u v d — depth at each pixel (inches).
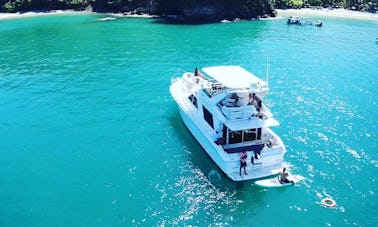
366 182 1155.3
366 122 1549.0
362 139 1409.9
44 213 1020.5
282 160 1203.9
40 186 1133.7
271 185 1129.4
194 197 1088.2
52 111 1663.4
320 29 3661.4
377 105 1721.2
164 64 2353.6
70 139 1416.1
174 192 1108.5
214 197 1088.2
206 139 1278.3
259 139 1258.0
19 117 1605.6
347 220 999.0
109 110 1667.1
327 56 2586.1
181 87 1644.9
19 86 1984.5
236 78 1304.1
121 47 2824.8
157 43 2950.3
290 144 1371.8
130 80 2057.1
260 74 2154.3
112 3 4512.8
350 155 1302.9
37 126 1521.9
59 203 1059.3
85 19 4128.9
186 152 1326.3
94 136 1437.0
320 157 1288.1
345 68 2303.2
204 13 4042.8
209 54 2593.5
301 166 1235.2
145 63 2383.1
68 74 2183.8
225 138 1230.9
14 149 1346.0
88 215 1012.5
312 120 1565.0
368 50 2778.1
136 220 995.3
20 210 1032.2
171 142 1392.7
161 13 4313.5
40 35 3312.0
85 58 2532.0
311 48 2812.5
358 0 5191.9
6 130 1487.5
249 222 994.1
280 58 2507.4
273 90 1900.8
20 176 1183.6
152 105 1718.8
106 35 3272.6
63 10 4653.1
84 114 1628.9
